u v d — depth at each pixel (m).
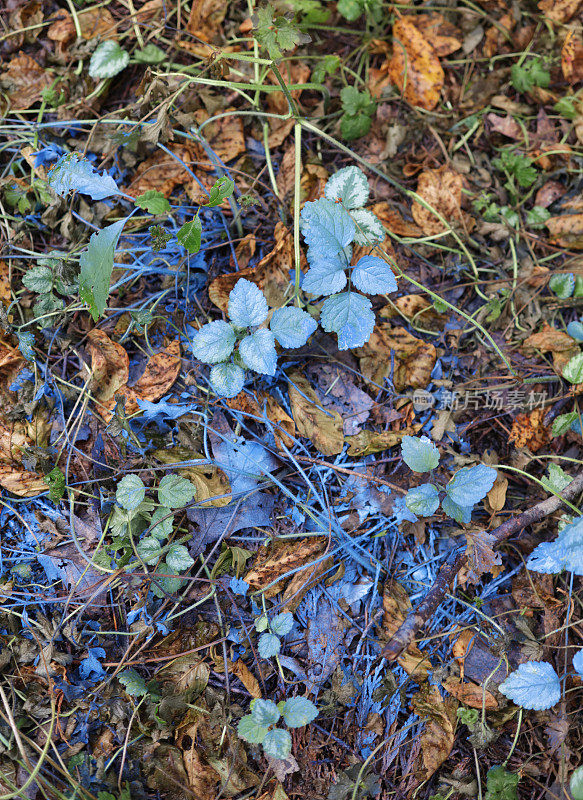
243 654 1.01
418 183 1.10
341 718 1.01
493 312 1.07
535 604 1.02
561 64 1.14
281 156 1.11
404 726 1.00
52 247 1.08
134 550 1.00
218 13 1.13
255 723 0.96
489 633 1.02
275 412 1.04
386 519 1.04
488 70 1.15
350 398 1.05
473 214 1.11
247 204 1.03
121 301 1.07
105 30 1.12
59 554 1.02
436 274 1.09
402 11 1.14
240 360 1.02
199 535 1.02
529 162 1.11
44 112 1.10
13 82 1.11
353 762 1.00
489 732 0.99
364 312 1.00
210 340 1.00
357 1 1.12
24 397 1.04
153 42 1.13
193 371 1.05
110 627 1.01
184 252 1.07
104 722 0.99
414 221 1.10
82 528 1.02
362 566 1.03
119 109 1.11
